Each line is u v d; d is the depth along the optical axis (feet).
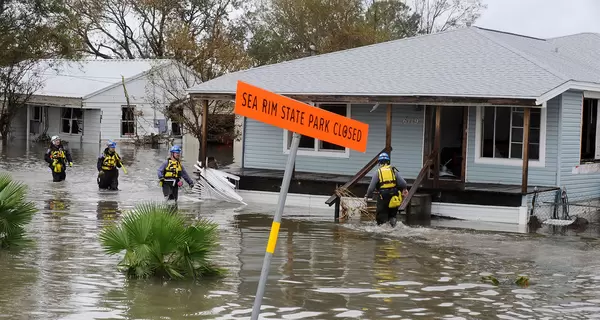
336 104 72.23
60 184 75.41
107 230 37.22
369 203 58.65
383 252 44.70
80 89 155.33
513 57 68.44
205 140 72.28
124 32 203.41
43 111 160.97
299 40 177.17
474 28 76.89
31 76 159.22
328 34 171.94
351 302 32.65
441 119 72.95
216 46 140.46
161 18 194.29
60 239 44.50
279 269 38.78
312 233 51.08
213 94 71.51
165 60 143.23
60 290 32.76
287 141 74.18
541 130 64.34
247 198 69.46
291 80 71.36
